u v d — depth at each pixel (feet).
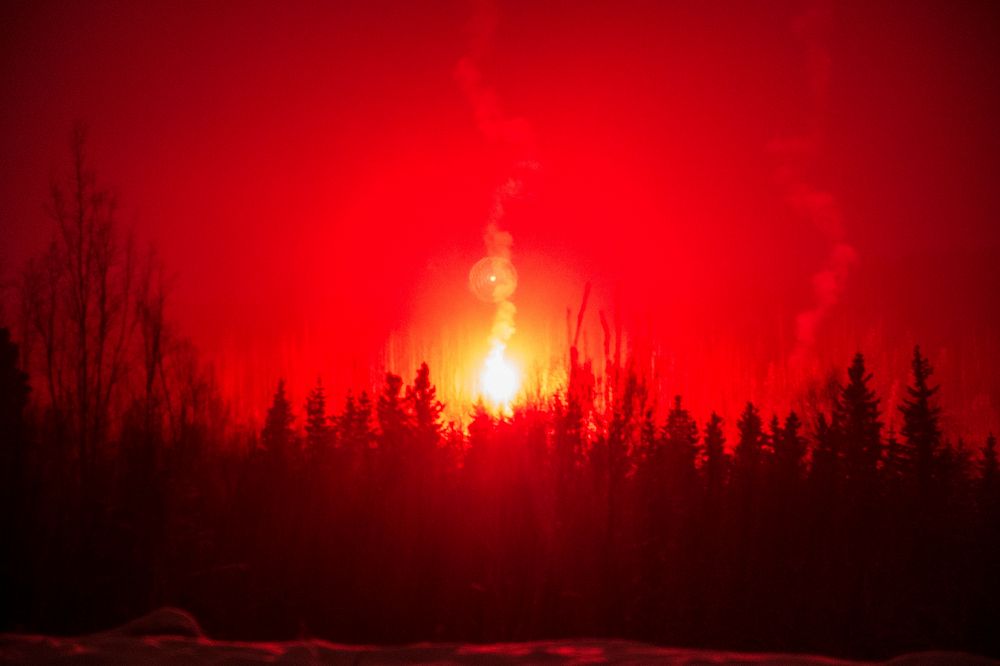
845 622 52.95
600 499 57.93
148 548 55.62
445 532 56.95
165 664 31.50
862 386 58.70
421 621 54.70
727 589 54.54
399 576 55.93
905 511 55.67
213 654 32.58
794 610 53.47
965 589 53.16
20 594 52.13
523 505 57.67
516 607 54.65
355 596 55.47
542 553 56.03
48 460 57.72
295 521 58.23
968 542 54.44
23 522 53.36
